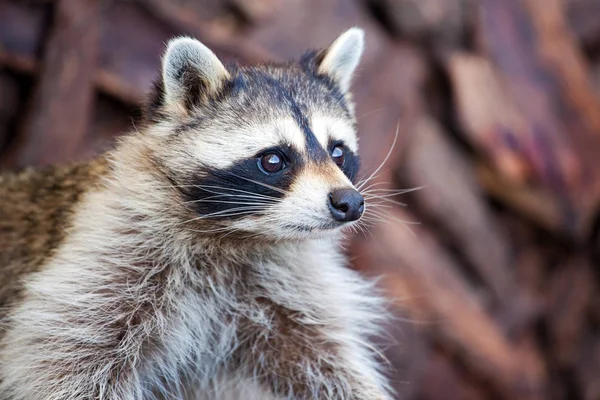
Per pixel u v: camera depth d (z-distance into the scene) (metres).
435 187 12.29
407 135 12.02
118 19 10.78
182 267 7.77
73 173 8.30
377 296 9.48
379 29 12.22
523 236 13.80
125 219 7.70
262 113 7.57
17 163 10.22
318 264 8.31
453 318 11.64
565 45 13.45
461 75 12.44
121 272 7.63
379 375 8.46
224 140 7.51
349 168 7.98
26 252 8.02
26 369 7.26
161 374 7.86
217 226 7.56
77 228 7.71
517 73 12.90
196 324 7.86
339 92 8.36
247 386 8.23
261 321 8.00
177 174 7.57
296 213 7.21
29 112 10.41
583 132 13.09
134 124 8.11
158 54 10.96
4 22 10.52
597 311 13.89
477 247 12.55
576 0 15.11
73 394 7.30
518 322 12.77
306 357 8.09
